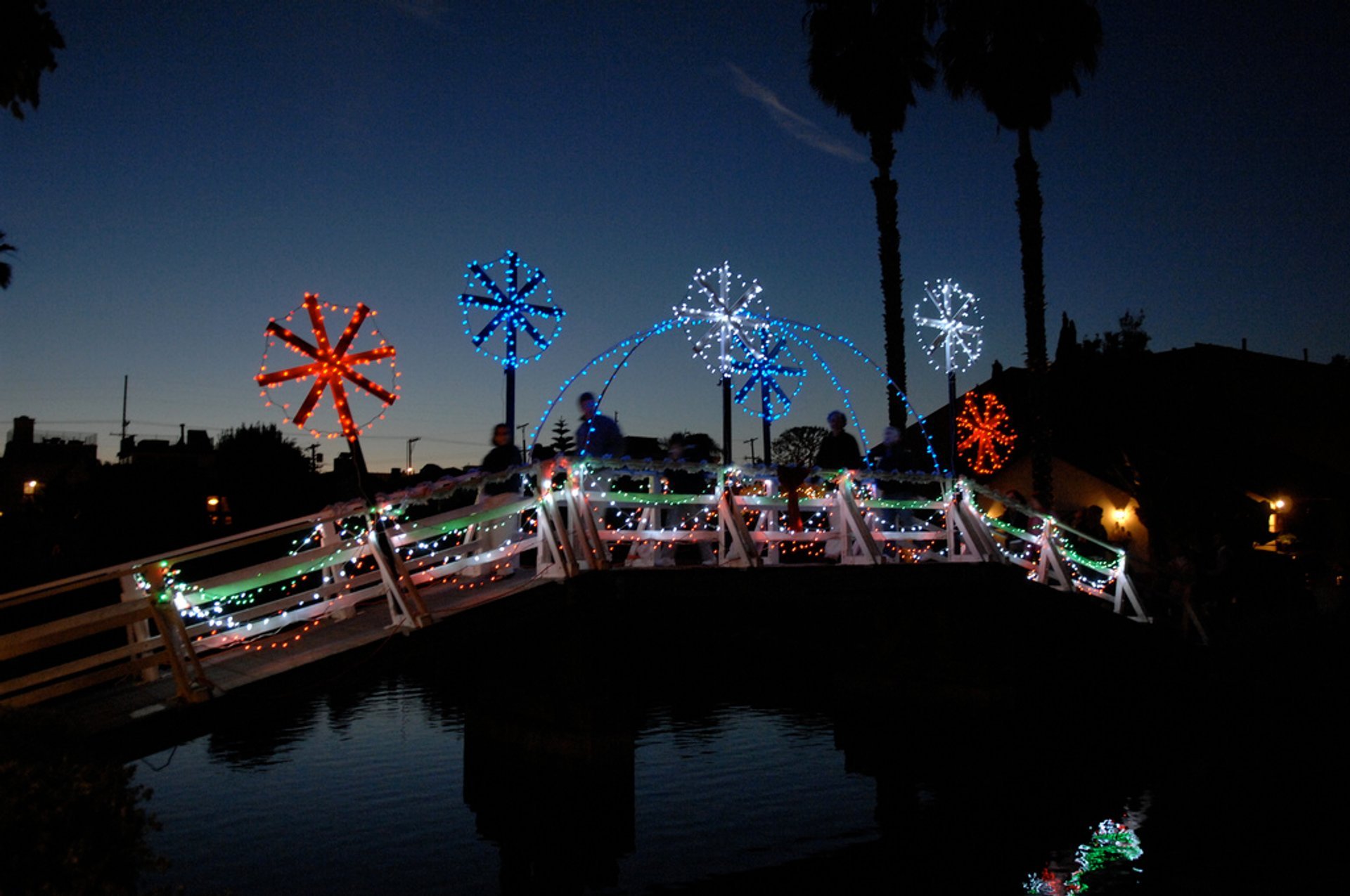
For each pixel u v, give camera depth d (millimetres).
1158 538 31500
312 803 14430
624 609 12586
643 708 22672
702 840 12898
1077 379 34812
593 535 12055
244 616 11078
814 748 18375
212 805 14367
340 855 12055
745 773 16484
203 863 11820
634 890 11164
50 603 22625
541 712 13789
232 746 18453
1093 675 17859
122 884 5738
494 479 11938
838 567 14062
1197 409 32906
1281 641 19094
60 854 5379
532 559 19625
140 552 31984
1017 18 23844
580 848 12562
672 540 13602
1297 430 41938
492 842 12656
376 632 11102
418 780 15867
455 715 21672
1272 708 16375
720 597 12797
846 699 20312
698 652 26422
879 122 25062
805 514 16406
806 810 14227
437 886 11125
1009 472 36844
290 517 37562
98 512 32500
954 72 24641
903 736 18859
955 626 18234
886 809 14180
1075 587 18109
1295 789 13672
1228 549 20766
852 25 24734
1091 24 24156
